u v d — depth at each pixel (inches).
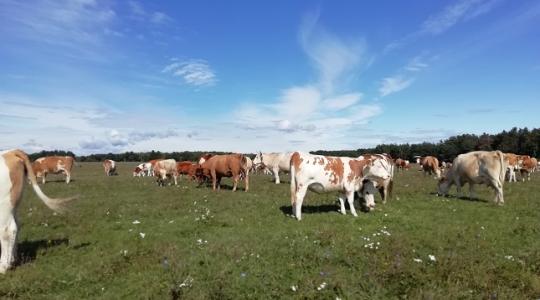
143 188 1010.1
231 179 1310.3
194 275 311.1
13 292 294.7
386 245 377.4
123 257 366.0
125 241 431.8
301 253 357.1
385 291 277.7
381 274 300.8
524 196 756.6
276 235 427.5
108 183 1210.6
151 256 365.1
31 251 394.6
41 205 696.4
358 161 549.6
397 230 460.1
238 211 594.9
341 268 324.2
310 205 636.1
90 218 563.5
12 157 353.1
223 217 544.1
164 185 1107.3
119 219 557.0
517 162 1267.2
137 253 379.6
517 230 456.4
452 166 756.0
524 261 337.7
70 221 541.0
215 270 317.7
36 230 487.8
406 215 548.4
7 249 344.5
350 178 538.9
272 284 293.7
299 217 522.6
